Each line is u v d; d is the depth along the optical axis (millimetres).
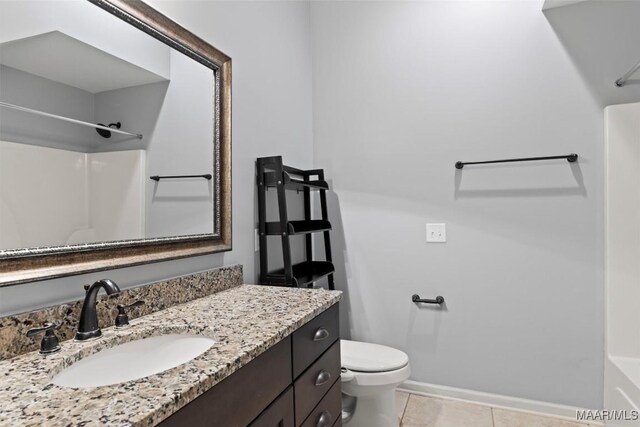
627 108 1838
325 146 2529
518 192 2051
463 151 2172
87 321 931
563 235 1969
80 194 999
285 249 1805
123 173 1128
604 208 1896
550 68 2000
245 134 1788
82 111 1013
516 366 2061
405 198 2311
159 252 1241
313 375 1190
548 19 2014
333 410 1348
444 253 2213
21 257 846
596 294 1915
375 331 2379
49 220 917
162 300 1227
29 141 884
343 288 2459
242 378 822
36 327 867
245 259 1767
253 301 1325
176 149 1338
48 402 613
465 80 2176
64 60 973
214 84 1546
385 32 2383
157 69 1266
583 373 1938
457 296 2184
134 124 1175
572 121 1957
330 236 2500
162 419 598
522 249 2045
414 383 2277
